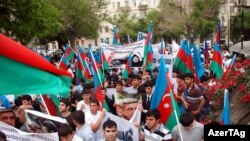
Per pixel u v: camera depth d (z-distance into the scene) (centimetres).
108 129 554
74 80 1481
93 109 701
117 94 785
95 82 1049
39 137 556
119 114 752
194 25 5053
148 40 1458
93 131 668
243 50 2028
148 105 875
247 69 1058
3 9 2414
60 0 4516
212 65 1300
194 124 598
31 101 872
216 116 890
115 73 1461
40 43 4947
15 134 547
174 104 672
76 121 641
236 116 904
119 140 579
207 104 930
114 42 1945
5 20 2434
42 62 441
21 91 434
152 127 611
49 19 2609
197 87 937
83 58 1433
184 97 912
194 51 1293
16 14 2448
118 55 1569
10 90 431
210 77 1199
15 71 432
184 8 5300
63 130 554
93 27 4922
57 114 878
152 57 1468
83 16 4659
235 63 1311
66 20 4588
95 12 5044
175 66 1209
